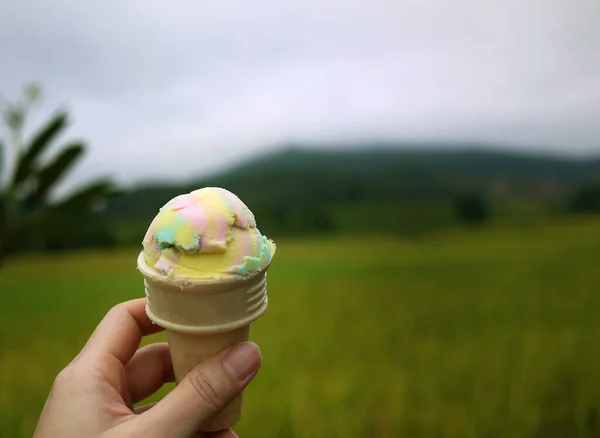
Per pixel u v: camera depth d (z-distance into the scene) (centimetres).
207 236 14
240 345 15
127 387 20
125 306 20
